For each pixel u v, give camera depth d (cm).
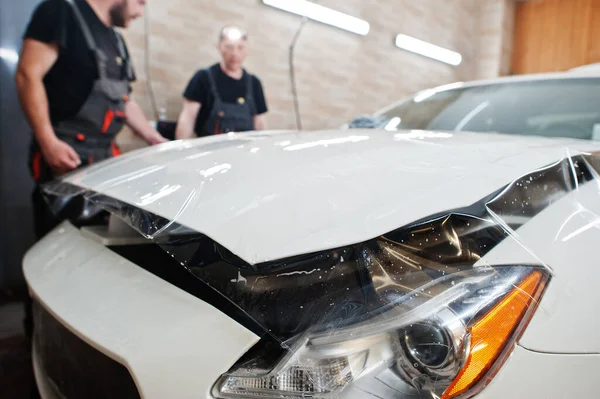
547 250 60
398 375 50
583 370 54
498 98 140
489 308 52
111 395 55
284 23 286
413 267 55
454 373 49
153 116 239
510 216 62
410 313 52
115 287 63
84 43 146
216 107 219
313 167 73
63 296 66
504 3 414
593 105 122
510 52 434
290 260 53
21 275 179
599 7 373
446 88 164
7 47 169
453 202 60
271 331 52
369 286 54
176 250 59
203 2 249
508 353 51
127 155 106
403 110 156
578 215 68
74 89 148
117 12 159
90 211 93
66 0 142
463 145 85
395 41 356
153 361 51
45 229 140
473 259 56
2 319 158
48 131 140
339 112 329
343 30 320
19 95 140
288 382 50
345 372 50
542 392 51
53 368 68
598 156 84
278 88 291
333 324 52
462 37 418
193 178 74
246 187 67
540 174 71
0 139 171
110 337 55
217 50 259
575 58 391
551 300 55
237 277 55
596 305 58
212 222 60
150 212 66
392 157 77
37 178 148
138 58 230
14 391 116
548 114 125
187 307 57
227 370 51
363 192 63
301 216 58
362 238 55
